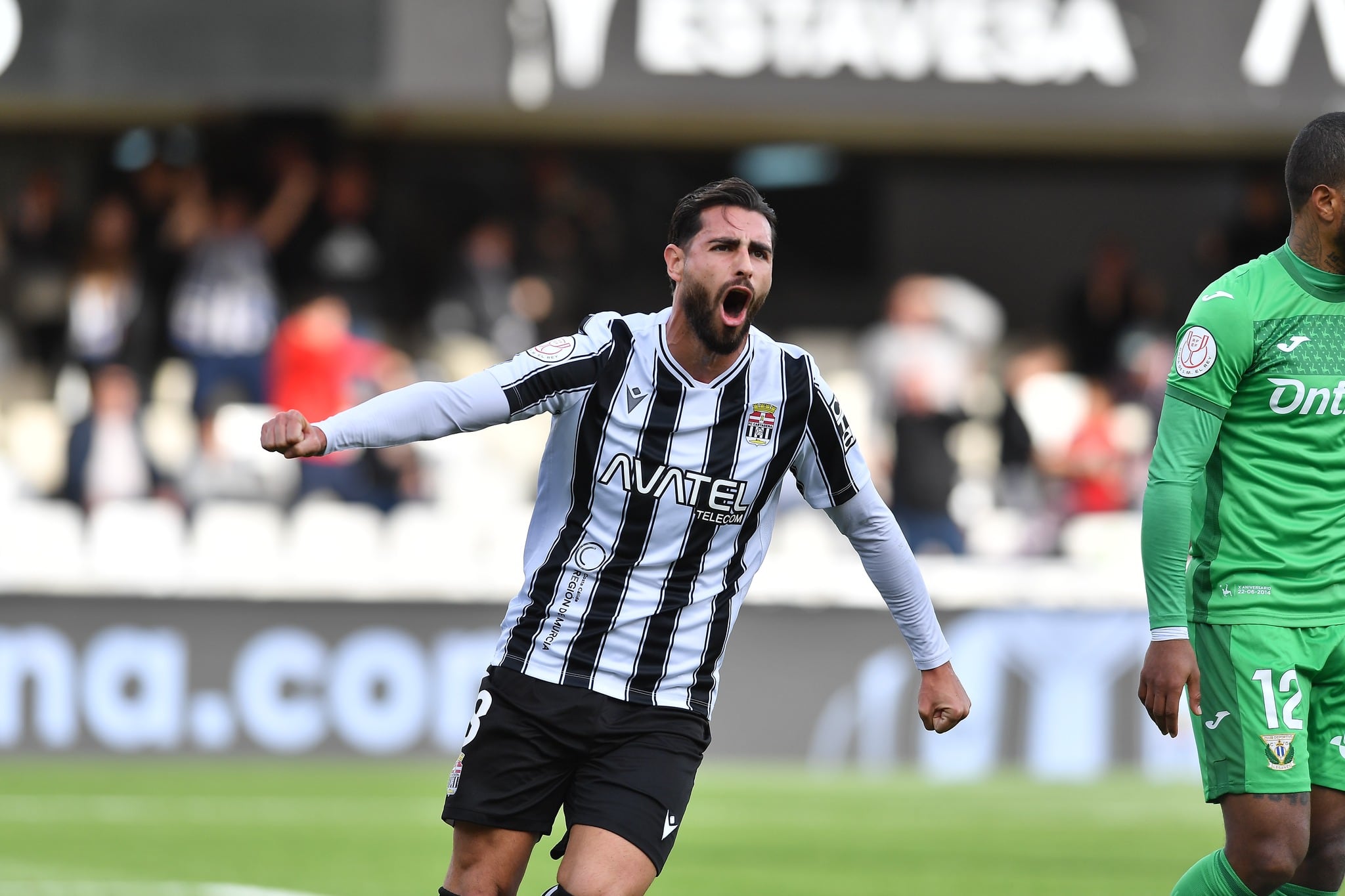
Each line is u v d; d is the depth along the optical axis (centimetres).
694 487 1285
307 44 3694
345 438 1234
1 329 4159
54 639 3509
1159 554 1354
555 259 4316
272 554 3675
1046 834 2825
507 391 1266
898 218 4738
